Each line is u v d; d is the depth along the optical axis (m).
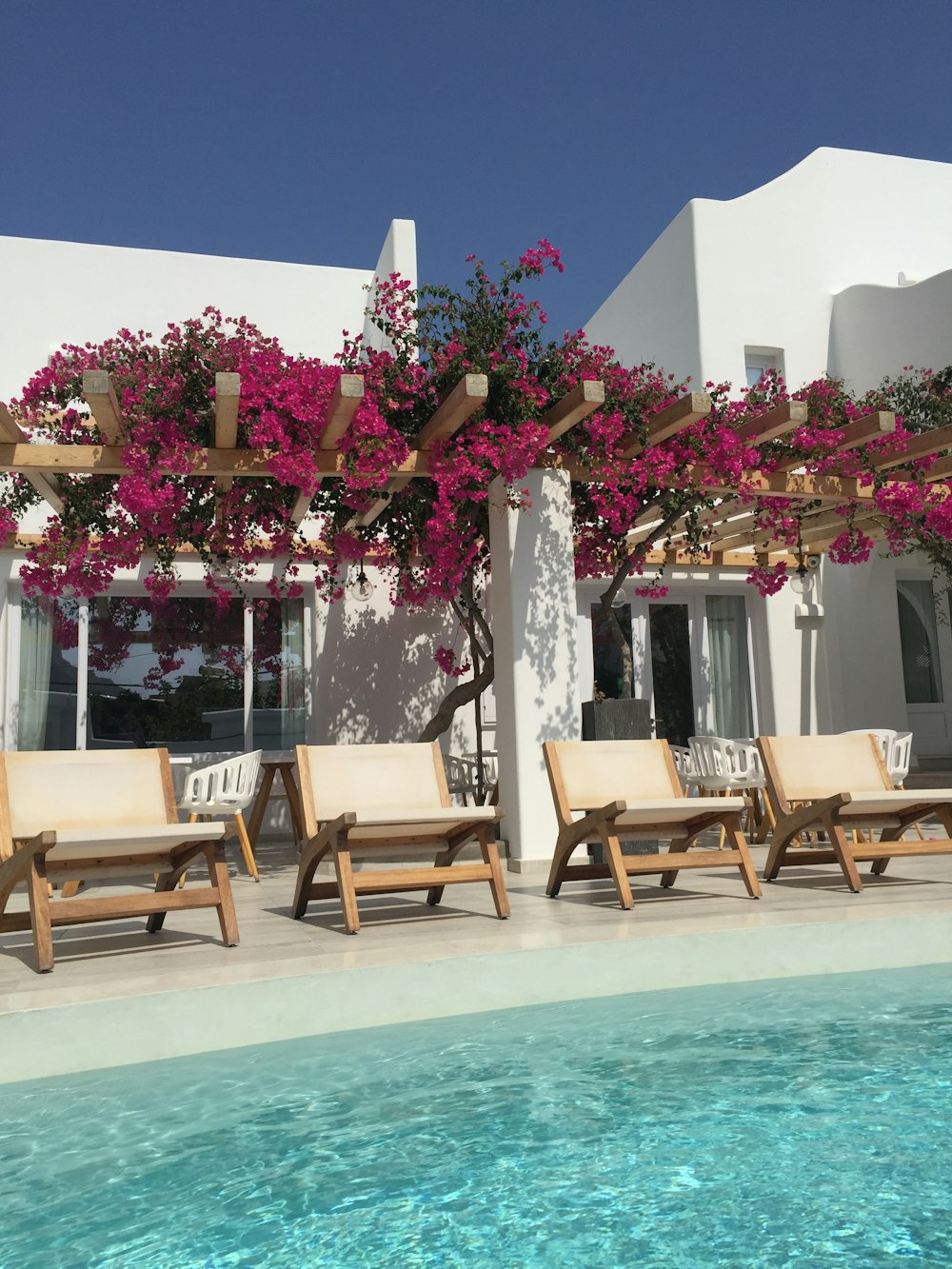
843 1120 2.59
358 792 5.46
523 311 7.02
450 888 6.40
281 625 10.73
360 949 4.14
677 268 12.17
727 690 11.85
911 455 7.94
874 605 11.93
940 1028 3.44
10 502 7.78
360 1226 2.10
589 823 5.35
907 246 12.60
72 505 7.49
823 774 6.21
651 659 11.66
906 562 12.21
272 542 8.06
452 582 7.72
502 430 6.71
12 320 10.54
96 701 10.21
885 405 8.28
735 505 9.24
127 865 4.66
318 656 10.59
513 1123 2.66
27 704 10.01
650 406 7.31
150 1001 3.42
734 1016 3.67
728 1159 2.37
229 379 6.07
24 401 6.84
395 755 5.66
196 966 3.89
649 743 6.06
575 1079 3.02
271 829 10.49
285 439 6.51
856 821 5.97
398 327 7.07
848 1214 2.06
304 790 5.36
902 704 11.90
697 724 11.67
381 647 10.76
